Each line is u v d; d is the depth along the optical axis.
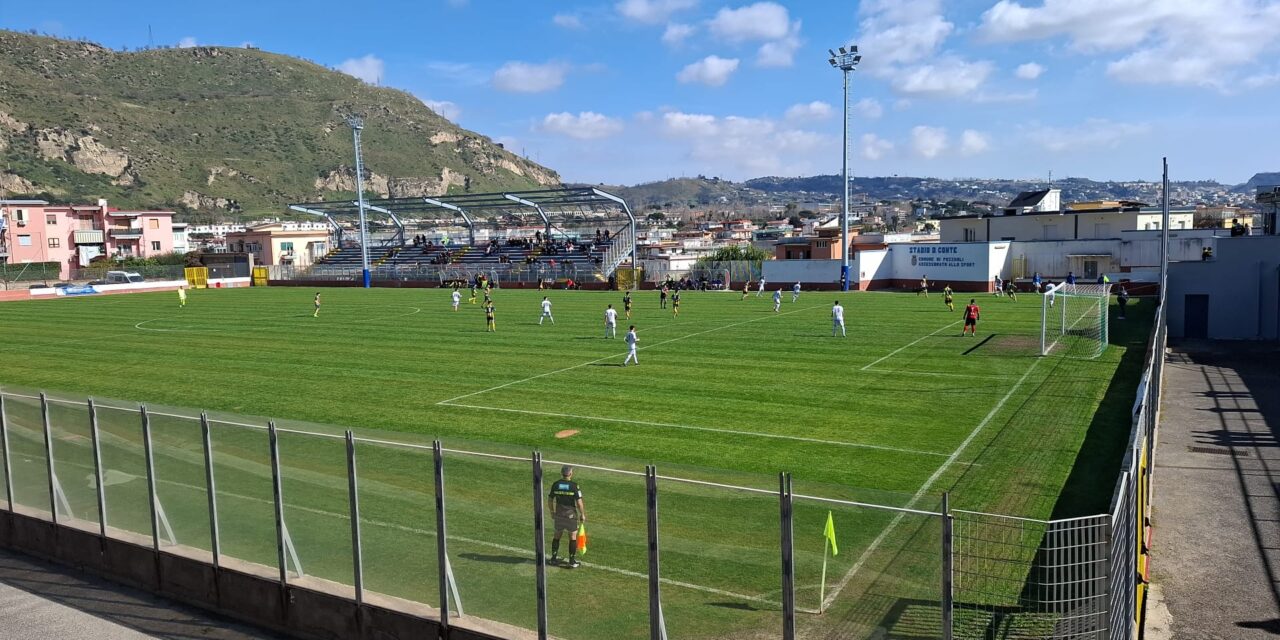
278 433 10.98
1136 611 10.12
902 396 24.52
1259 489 15.46
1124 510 9.12
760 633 8.68
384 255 104.19
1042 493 15.28
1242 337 37.69
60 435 13.44
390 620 10.13
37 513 13.92
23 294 78.50
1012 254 66.62
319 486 10.71
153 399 26.91
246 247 117.12
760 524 8.80
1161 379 25.55
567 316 51.62
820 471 17.02
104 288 85.12
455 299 57.50
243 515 11.41
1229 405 23.00
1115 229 71.06
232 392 27.73
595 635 9.20
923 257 68.94
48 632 11.20
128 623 11.45
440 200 91.12
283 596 10.99
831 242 85.12
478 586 9.73
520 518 9.60
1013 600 10.19
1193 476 16.39
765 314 50.16
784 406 23.44
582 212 96.44
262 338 42.66
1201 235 63.44
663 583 9.09
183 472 12.03
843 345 35.44
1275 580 11.56
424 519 10.03
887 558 8.89
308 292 83.94
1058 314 45.06
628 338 31.62
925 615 8.84
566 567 9.40
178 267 98.31
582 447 19.48
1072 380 26.39
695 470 12.98
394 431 21.58
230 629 11.25
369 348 37.88
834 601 8.77
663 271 82.56
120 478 12.73
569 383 27.84
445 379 29.19
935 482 16.11
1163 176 33.53
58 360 36.25
